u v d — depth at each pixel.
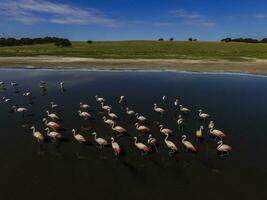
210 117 44.34
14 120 43.00
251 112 46.66
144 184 26.89
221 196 25.19
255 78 78.38
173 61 108.38
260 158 31.38
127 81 72.50
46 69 92.44
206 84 69.44
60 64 101.38
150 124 41.53
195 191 25.84
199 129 39.62
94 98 55.31
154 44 174.25
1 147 33.75
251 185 26.69
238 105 50.78
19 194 25.44
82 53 132.00
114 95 57.75
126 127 40.34
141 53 131.75
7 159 31.08
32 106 50.19
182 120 41.69
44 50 144.50
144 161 30.77
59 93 59.34
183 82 71.88
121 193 25.62
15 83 65.12
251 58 116.44
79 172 28.78
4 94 58.78
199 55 126.00
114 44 176.50
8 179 27.55
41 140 35.44
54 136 34.91
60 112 46.84
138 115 44.94
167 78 77.38
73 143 34.94
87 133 38.06
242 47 161.00
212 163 30.36
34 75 81.62
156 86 66.56
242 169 29.23
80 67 95.56
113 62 105.75
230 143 35.00
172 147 31.78
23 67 96.00
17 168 29.41
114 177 27.97
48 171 28.92
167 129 36.84
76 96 56.81
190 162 30.56
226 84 69.56
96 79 74.94
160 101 53.59
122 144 34.72
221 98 55.84
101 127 40.22
